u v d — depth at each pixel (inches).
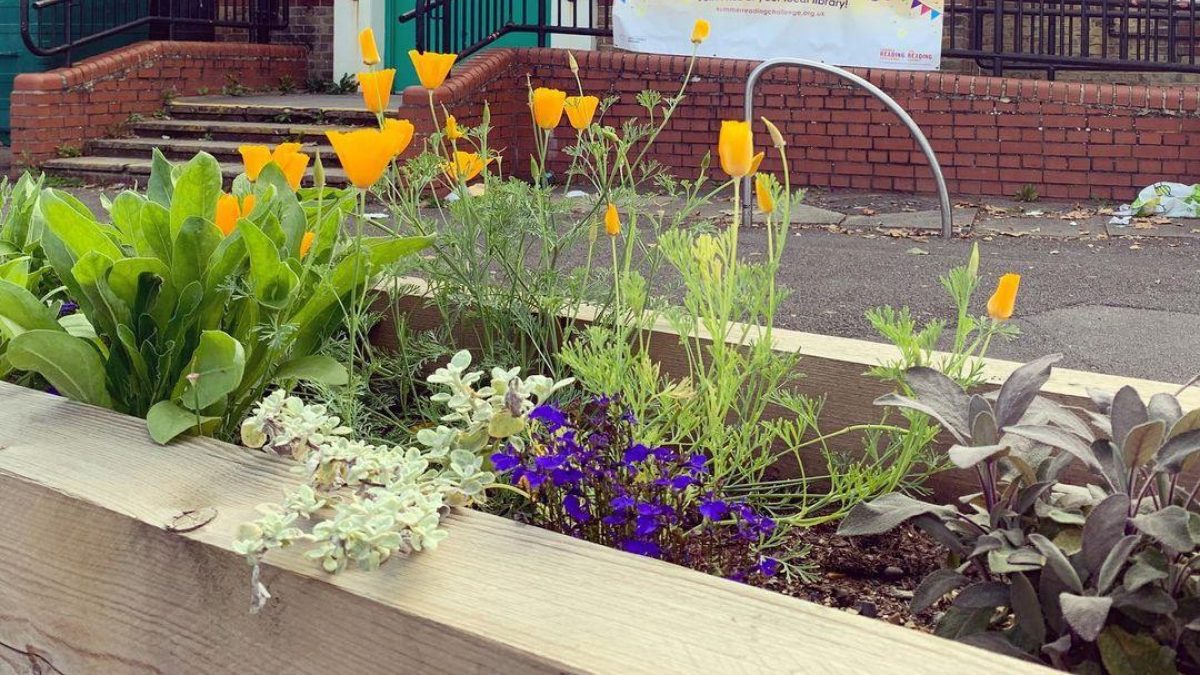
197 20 523.5
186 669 58.2
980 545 56.2
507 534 56.6
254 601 51.9
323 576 52.5
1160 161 388.8
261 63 527.8
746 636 45.9
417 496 56.1
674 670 43.8
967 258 286.2
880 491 82.4
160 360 78.7
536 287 103.7
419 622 48.9
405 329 107.6
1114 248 305.3
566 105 104.6
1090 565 53.2
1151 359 192.5
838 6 418.6
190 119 465.7
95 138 459.2
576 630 47.0
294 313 87.9
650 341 96.6
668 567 52.3
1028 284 255.6
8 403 79.1
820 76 411.5
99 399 80.9
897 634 45.6
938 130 404.2
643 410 79.4
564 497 69.2
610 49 515.2
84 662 63.4
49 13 535.5
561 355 88.9
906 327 78.0
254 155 90.7
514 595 50.3
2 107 553.9
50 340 77.4
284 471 65.4
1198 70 415.5
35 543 64.9
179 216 82.4
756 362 80.3
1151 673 52.8
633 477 72.4
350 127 430.6
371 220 106.7
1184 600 55.1
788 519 78.9
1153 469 55.1
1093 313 227.9
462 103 402.0
